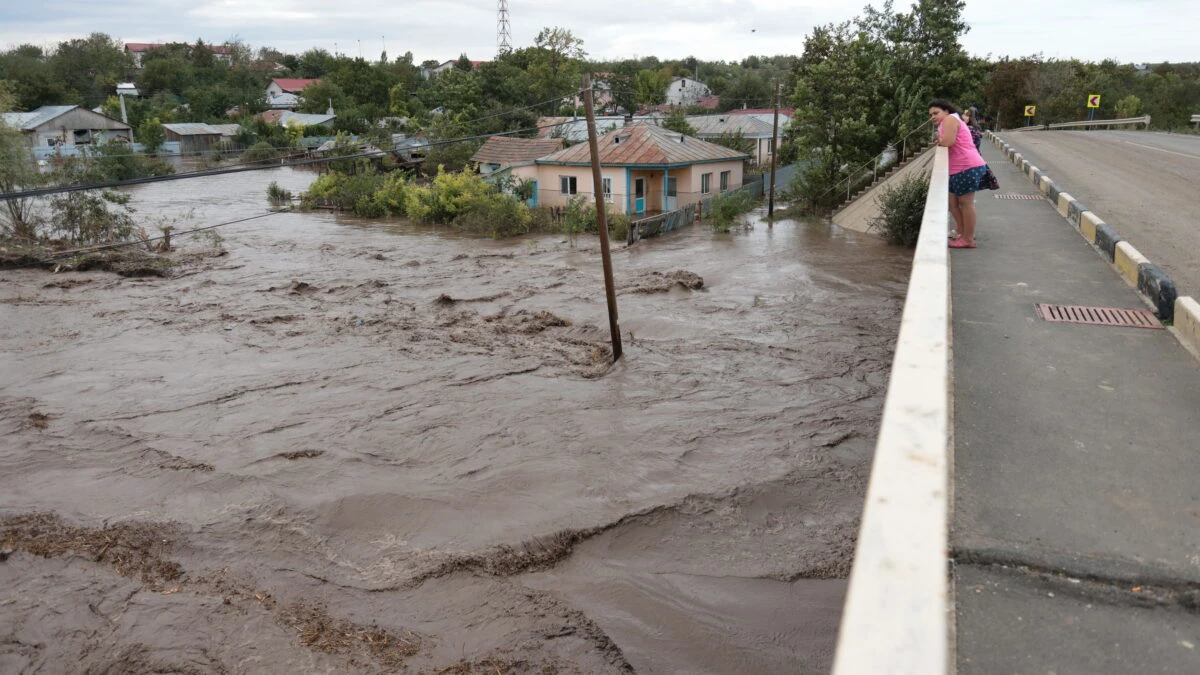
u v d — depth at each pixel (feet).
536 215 113.39
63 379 45.88
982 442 11.38
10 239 93.86
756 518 27.66
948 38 103.60
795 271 72.59
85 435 37.09
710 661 20.48
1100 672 7.02
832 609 22.56
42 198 98.32
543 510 28.17
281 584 24.29
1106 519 9.30
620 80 252.62
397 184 135.03
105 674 20.45
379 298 67.51
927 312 10.65
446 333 55.31
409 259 88.48
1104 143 83.97
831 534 26.55
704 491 29.32
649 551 25.75
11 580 24.90
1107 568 8.39
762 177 144.77
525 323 57.52
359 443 34.86
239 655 20.93
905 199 84.07
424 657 20.72
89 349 52.47
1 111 109.81
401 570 24.85
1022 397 13.00
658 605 22.81
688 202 121.60
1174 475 10.25
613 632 21.68
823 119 111.34
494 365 46.60
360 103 291.38
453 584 24.04
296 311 63.21
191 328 58.03
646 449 33.27
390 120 244.63
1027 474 10.41
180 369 47.52
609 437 34.73
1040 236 27.12
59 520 28.76
